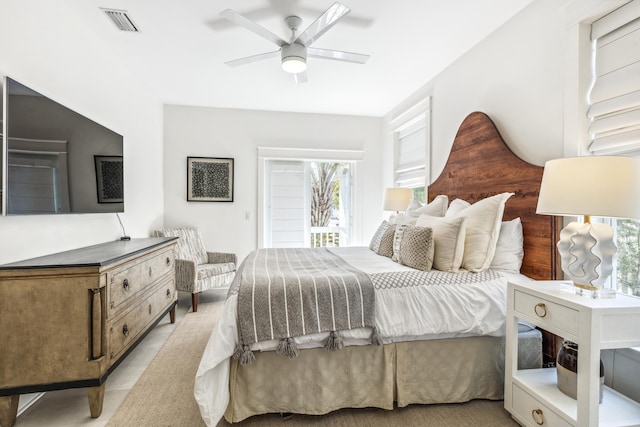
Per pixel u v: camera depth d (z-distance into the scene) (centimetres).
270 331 155
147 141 361
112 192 255
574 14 180
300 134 458
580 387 127
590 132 178
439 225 214
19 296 151
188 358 231
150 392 189
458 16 227
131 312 198
